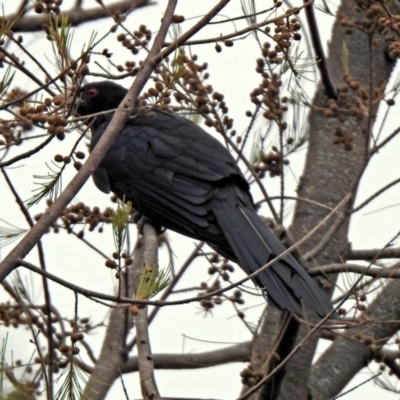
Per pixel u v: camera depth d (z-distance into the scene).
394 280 11.28
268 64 9.89
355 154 11.86
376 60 12.42
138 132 11.51
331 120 12.11
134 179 11.14
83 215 10.77
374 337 10.89
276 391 8.93
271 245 9.63
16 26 10.14
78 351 6.48
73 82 7.38
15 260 6.13
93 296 6.34
